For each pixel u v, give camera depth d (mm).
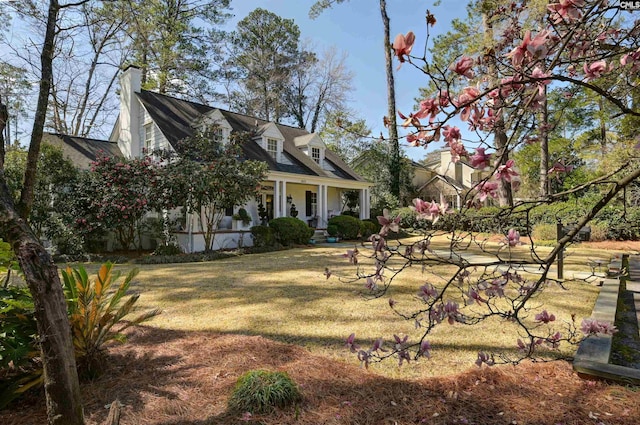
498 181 1474
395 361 2939
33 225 9859
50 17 5012
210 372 2695
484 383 2430
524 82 1316
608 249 10250
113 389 2459
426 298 1825
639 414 1986
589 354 2668
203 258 9594
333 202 19703
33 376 2338
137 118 13719
